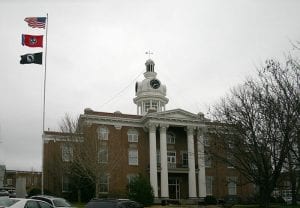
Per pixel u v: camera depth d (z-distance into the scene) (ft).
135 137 221.87
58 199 89.92
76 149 176.55
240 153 116.98
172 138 230.27
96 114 214.28
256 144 109.60
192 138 220.02
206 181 226.17
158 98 248.73
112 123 217.56
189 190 213.25
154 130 215.31
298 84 94.63
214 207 171.83
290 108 95.50
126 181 211.00
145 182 177.88
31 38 136.56
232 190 229.45
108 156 191.72
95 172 173.27
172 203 201.87
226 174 230.07
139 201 171.12
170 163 221.05
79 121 199.62
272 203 183.11
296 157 99.71
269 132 104.01
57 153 199.00
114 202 72.69
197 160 222.48
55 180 201.77
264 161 109.60
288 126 95.45
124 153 215.10
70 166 183.62
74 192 195.62
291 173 112.47
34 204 73.15
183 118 219.20
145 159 219.82
